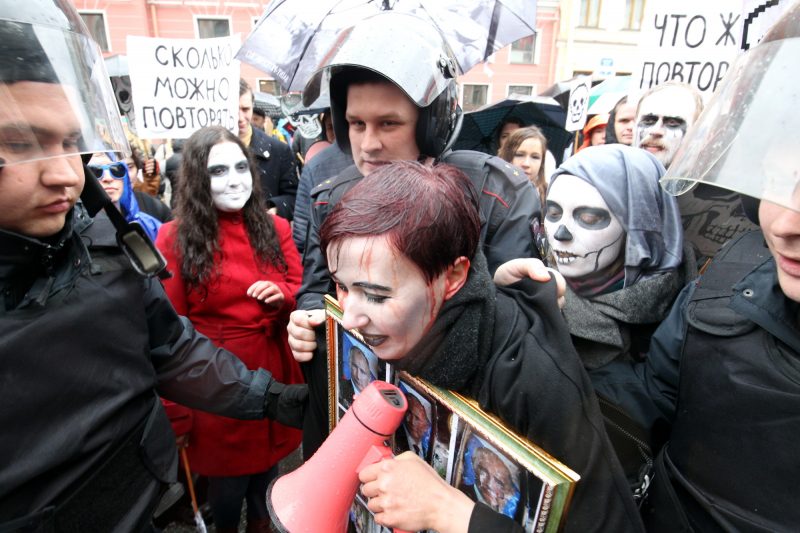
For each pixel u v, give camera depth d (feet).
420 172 2.11
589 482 2.09
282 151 11.17
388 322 2.03
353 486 2.20
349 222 1.97
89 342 2.59
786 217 1.84
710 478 2.57
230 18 45.98
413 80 2.93
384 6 6.22
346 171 4.25
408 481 2.12
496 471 2.10
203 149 5.32
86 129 2.22
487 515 2.05
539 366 2.13
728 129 2.06
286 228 6.36
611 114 10.16
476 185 3.72
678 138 6.00
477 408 2.15
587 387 2.18
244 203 5.58
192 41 8.66
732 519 2.43
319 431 3.43
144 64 8.68
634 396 3.31
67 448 2.44
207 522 6.49
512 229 3.68
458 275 2.17
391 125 3.20
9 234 2.19
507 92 50.21
